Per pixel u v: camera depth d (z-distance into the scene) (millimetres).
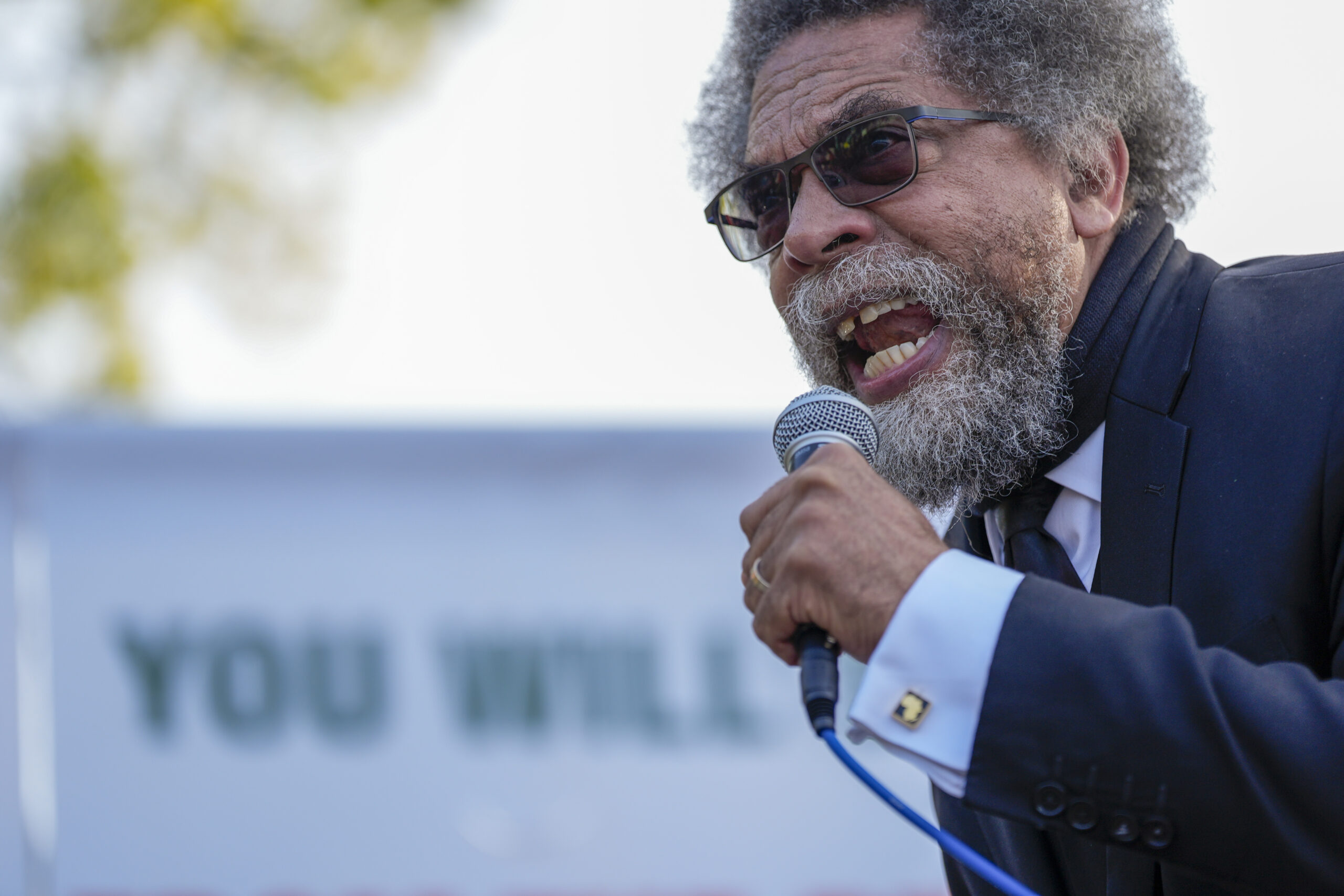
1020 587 2896
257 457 7668
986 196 4066
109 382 17562
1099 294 3939
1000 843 4012
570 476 7805
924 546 3004
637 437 7836
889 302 4160
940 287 4047
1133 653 2746
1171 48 4504
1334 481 3172
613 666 7684
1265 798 2629
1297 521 3203
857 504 3059
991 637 2842
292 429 7703
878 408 4145
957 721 2824
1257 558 3236
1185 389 3572
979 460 3990
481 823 7500
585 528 7770
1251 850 2652
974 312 4043
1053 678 2760
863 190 4133
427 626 7629
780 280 4441
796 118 4281
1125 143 4305
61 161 17625
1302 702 2701
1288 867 2645
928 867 7625
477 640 7641
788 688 7754
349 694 7562
